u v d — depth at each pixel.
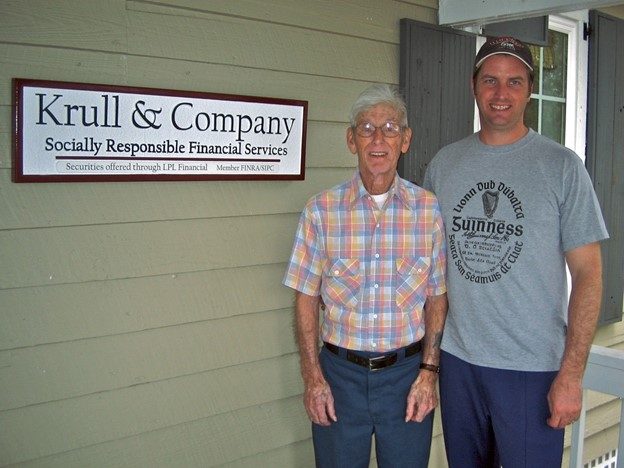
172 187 1.99
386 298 1.91
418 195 1.98
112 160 1.84
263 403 2.28
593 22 3.23
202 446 2.15
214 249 2.10
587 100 3.27
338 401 1.96
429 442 2.02
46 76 1.74
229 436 2.21
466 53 2.68
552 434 1.93
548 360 1.90
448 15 2.55
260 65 2.12
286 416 2.34
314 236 1.97
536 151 1.90
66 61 1.76
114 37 1.83
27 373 1.80
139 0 1.87
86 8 1.78
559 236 1.87
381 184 1.91
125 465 1.99
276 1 2.14
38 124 1.71
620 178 3.39
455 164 2.03
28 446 1.82
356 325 1.91
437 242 1.99
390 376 1.92
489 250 1.91
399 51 2.48
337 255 1.93
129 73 1.87
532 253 1.86
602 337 3.51
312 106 2.27
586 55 3.31
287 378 2.33
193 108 1.96
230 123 2.04
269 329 2.26
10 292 1.75
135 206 1.92
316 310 2.03
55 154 1.75
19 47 1.70
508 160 1.93
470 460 2.07
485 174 1.95
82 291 1.86
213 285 2.11
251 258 2.18
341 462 1.97
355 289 1.92
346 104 2.36
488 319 1.91
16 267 1.75
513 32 2.89
